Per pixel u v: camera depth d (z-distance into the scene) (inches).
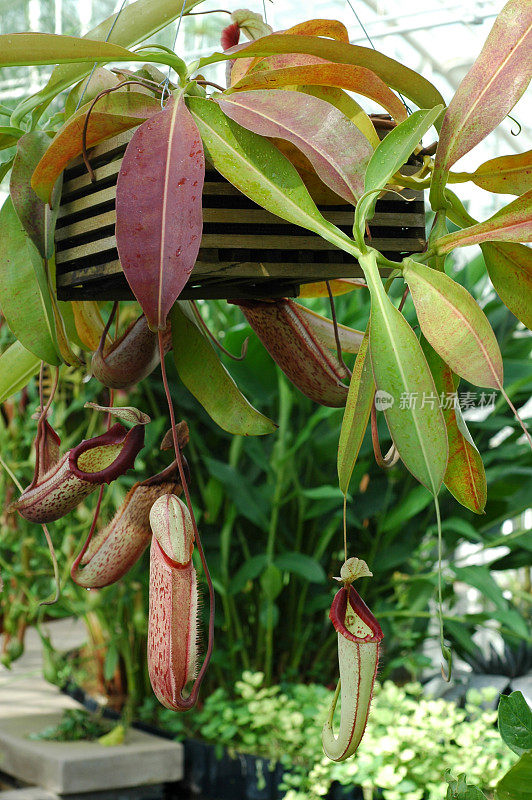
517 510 135.9
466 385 125.1
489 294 144.9
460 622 136.7
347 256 49.7
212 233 47.9
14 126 54.2
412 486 141.3
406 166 49.5
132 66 63.6
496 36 48.3
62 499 50.2
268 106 47.4
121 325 129.9
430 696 120.6
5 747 137.6
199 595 47.3
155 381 137.8
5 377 58.4
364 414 45.9
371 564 138.9
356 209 45.2
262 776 118.7
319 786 98.8
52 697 171.6
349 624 46.6
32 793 122.4
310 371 54.1
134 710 151.3
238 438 136.3
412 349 44.1
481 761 92.5
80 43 47.1
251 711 117.5
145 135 45.9
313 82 49.1
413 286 45.6
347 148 46.6
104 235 49.7
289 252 49.4
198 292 53.5
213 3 211.0
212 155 46.9
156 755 129.0
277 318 53.8
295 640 142.3
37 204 51.1
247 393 131.6
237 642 140.8
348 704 45.5
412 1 211.3
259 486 148.1
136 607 148.1
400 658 136.3
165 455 145.6
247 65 55.9
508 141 241.0
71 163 50.5
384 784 92.5
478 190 214.8
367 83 49.2
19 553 142.3
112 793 125.0
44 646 143.3
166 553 45.8
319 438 136.7
